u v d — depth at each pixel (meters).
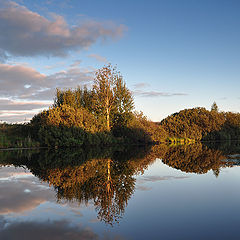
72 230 3.26
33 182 6.52
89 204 4.50
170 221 3.61
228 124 53.50
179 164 10.55
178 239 2.97
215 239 2.97
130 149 20.77
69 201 4.70
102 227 3.37
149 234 3.13
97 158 12.91
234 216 3.83
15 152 15.79
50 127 20.81
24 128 22.59
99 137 24.27
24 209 4.18
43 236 3.05
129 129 29.86
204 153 16.53
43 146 21.03
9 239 2.95
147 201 4.70
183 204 4.50
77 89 32.12
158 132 34.09
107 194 5.25
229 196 5.06
